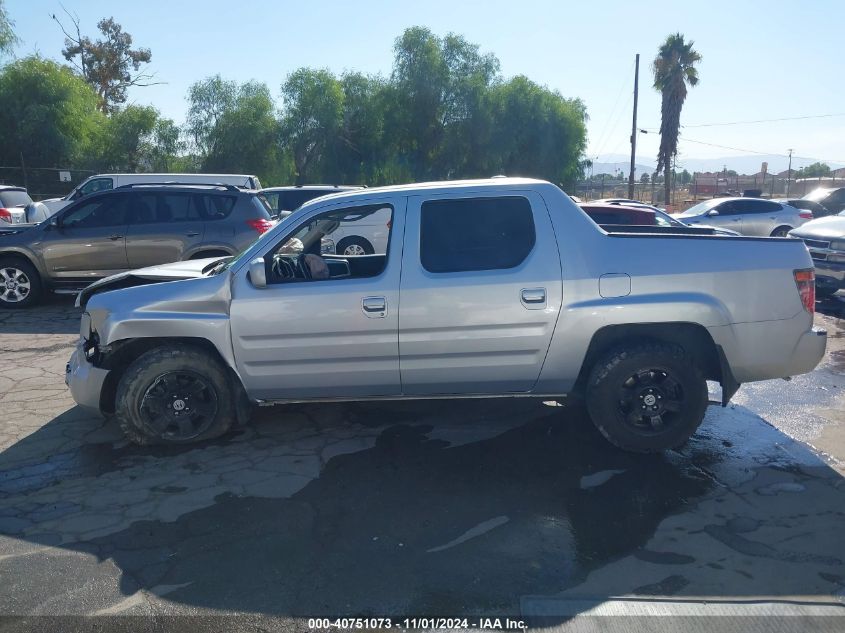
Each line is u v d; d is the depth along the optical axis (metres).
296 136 37.06
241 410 5.04
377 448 4.99
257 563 3.50
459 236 4.71
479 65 40.47
